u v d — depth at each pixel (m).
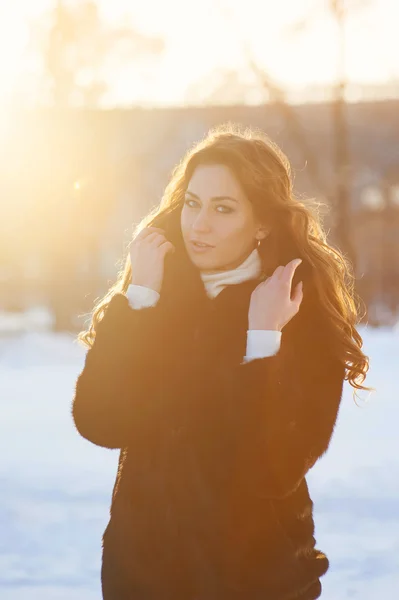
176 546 4.04
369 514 10.29
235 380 4.01
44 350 35.31
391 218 57.47
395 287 51.06
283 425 3.99
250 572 4.01
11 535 9.32
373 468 12.98
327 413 4.11
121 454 4.27
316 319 4.22
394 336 40.06
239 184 4.21
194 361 4.15
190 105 52.09
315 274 4.25
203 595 4.01
